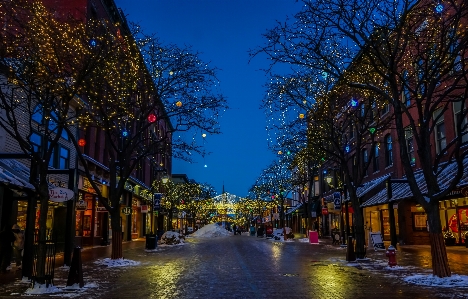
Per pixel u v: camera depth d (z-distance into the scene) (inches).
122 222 1535.4
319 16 500.7
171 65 743.7
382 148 1248.8
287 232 1557.6
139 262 680.4
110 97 722.2
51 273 416.8
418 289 393.1
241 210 4372.5
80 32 649.0
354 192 702.5
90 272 553.0
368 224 1333.7
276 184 2038.6
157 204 1524.4
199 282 454.6
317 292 383.6
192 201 2618.1
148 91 741.9
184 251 975.0
